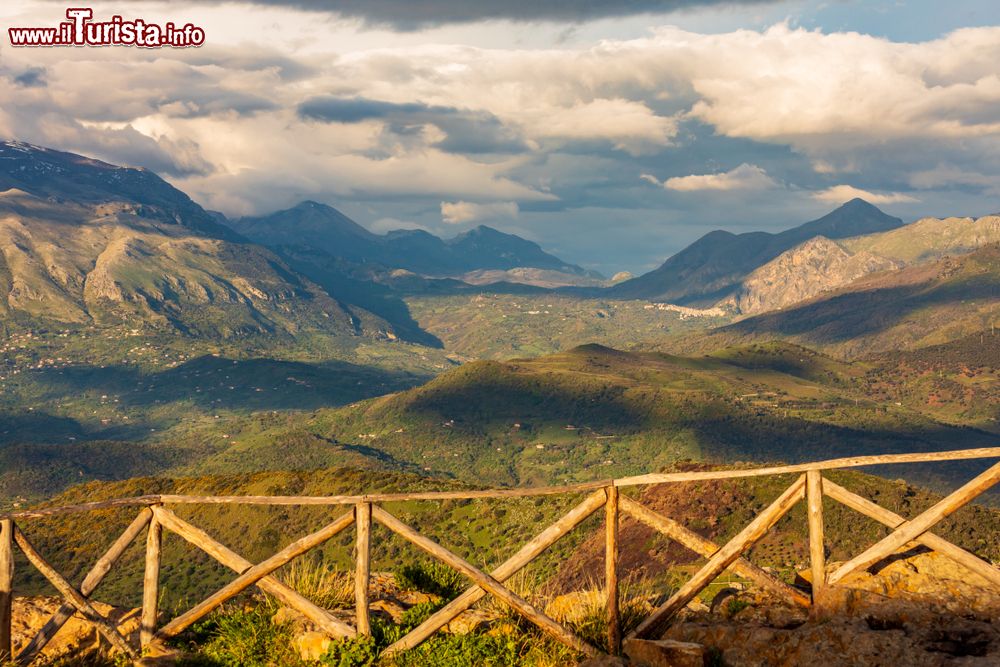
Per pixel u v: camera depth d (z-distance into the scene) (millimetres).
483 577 7996
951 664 6461
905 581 7812
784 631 7410
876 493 61406
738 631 7594
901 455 7535
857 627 7090
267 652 8398
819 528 7812
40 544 52406
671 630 8102
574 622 8430
